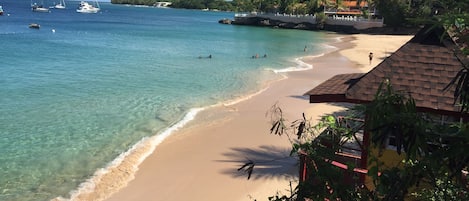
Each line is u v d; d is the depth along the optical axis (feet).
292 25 385.50
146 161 56.29
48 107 81.15
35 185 48.47
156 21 457.68
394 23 321.93
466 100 10.66
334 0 423.23
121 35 259.19
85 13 572.92
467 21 10.19
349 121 30.96
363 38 281.54
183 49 189.47
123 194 47.03
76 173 52.11
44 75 113.60
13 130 66.59
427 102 28.99
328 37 294.25
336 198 12.55
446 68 30.96
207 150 60.54
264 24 404.77
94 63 138.21
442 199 13.30
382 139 10.50
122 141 64.13
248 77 119.75
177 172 52.85
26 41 197.26
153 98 91.45
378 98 10.96
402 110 10.55
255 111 82.84
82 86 100.94
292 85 110.01
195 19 526.16
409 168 10.82
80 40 215.72
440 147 10.23
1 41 191.21
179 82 109.60
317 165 13.51
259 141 64.28
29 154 57.21
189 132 69.00
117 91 96.84
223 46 209.46
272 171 52.70
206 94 96.99
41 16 435.53
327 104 87.25
